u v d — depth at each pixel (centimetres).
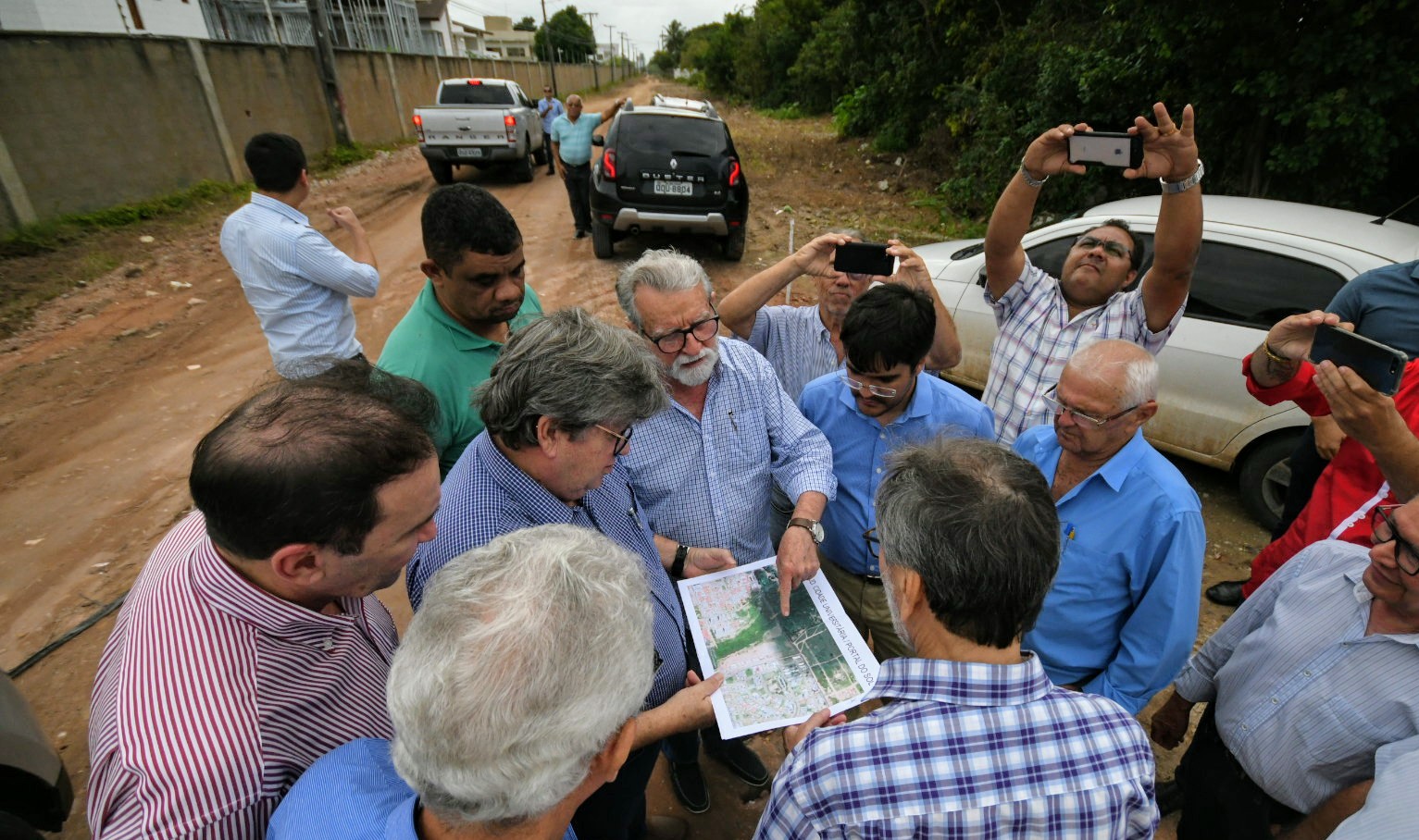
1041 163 236
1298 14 536
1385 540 130
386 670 124
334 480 92
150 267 741
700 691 148
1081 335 256
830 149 1648
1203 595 318
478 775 75
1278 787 151
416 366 200
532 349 129
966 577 96
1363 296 251
